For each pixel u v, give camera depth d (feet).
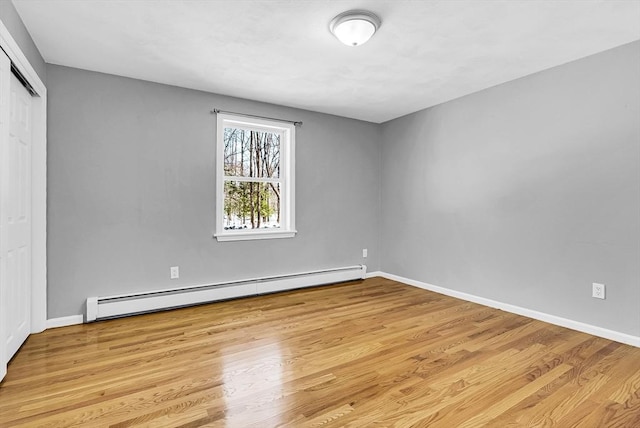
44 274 9.13
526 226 10.52
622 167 8.50
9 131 6.87
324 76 10.64
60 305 9.63
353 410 5.61
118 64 9.71
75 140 9.86
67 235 9.75
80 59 9.36
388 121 15.85
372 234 16.19
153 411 5.54
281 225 13.96
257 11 7.13
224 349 7.98
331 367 7.10
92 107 10.10
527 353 7.82
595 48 8.71
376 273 16.35
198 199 11.78
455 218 12.75
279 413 5.50
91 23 7.55
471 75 10.53
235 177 12.78
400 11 7.10
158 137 11.09
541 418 5.42
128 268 10.64
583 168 9.20
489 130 11.54
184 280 11.56
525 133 10.51
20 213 8.02
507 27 7.73
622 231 8.50
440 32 7.96
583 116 9.18
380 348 8.07
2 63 6.30
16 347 7.72
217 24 7.64
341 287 14.20
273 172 13.82
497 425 5.25
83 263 9.97
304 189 14.14
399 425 5.23
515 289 10.82
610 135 8.69
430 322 9.91
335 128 14.96
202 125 11.86
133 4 6.86
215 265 12.14
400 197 15.23
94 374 6.75
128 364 7.19
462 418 5.41
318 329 9.32
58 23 7.54
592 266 9.04
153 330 9.19
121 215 10.53
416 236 14.44
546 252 10.02
